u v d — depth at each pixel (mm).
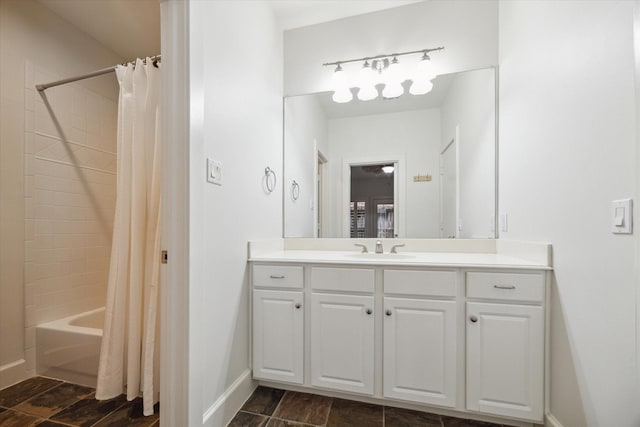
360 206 2062
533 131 1367
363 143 2061
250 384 1537
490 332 1269
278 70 2070
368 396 1420
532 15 1379
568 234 1100
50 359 1719
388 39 1997
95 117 2207
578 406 1035
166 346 1112
